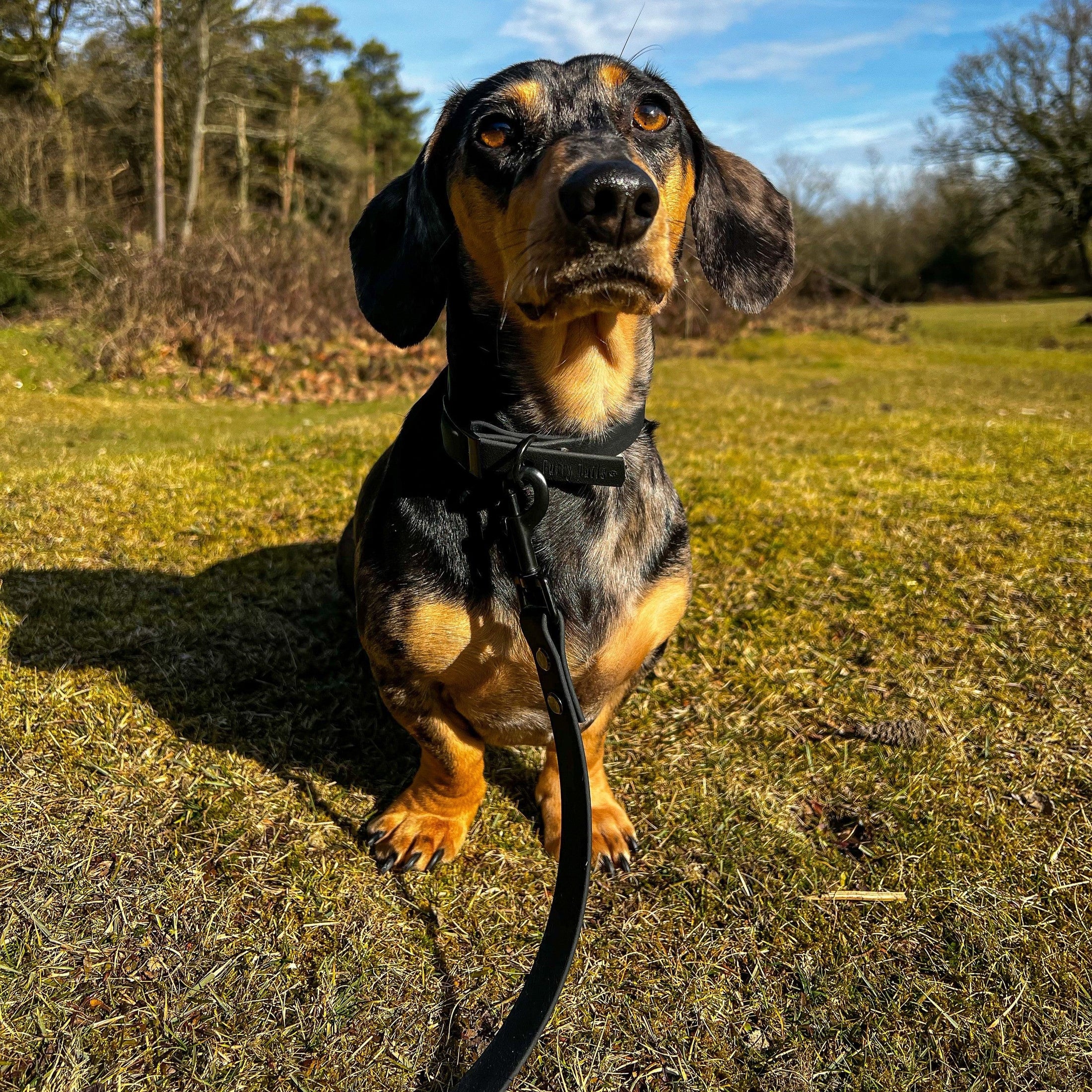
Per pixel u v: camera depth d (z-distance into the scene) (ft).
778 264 1.43
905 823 1.39
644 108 1.22
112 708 1.56
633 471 1.27
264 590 2.05
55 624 1.81
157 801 1.36
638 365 1.24
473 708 1.28
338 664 1.79
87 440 4.04
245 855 1.28
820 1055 1.04
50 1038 1.01
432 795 1.34
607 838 1.34
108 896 1.19
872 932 1.20
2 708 1.53
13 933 1.12
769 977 1.14
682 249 1.31
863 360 8.72
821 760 1.55
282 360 6.22
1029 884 1.27
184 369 5.95
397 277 1.33
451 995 1.10
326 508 2.63
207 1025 1.04
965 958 1.16
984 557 2.33
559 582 1.20
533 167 1.07
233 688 1.67
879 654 1.87
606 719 1.36
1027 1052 1.04
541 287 1.00
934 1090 1.00
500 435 1.13
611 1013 1.09
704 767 1.53
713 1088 1.00
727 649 1.89
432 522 1.21
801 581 2.19
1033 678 1.76
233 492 2.76
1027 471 3.33
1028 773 1.49
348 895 1.23
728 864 1.31
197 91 14.43
